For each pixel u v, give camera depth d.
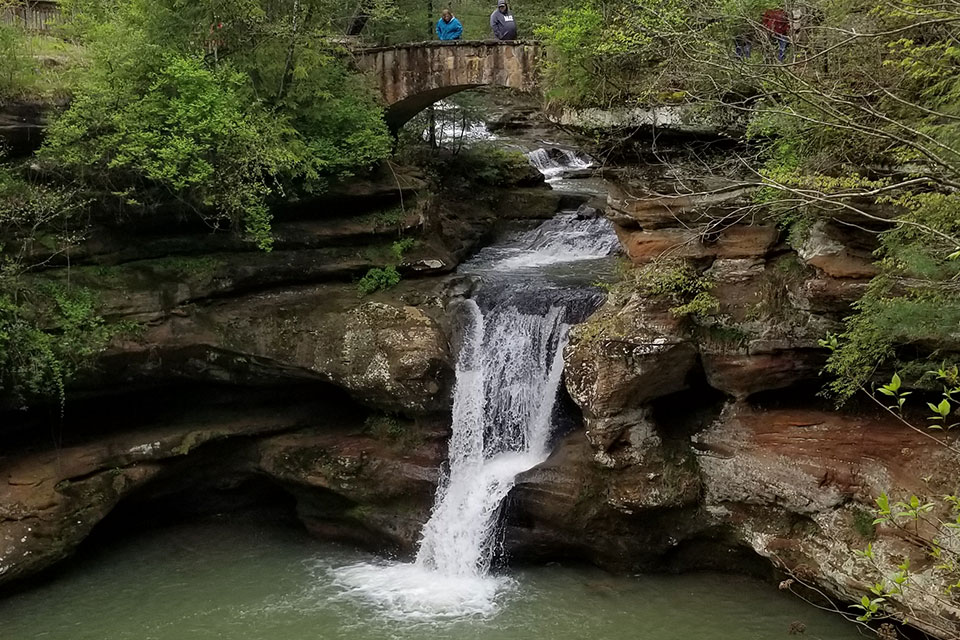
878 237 12.36
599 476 15.66
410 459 17.17
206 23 18.05
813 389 15.24
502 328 18.25
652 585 15.52
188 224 17.88
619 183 17.03
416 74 20.75
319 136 19.56
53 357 15.75
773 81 9.22
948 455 13.01
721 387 15.56
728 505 15.30
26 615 14.90
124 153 16.22
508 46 19.80
